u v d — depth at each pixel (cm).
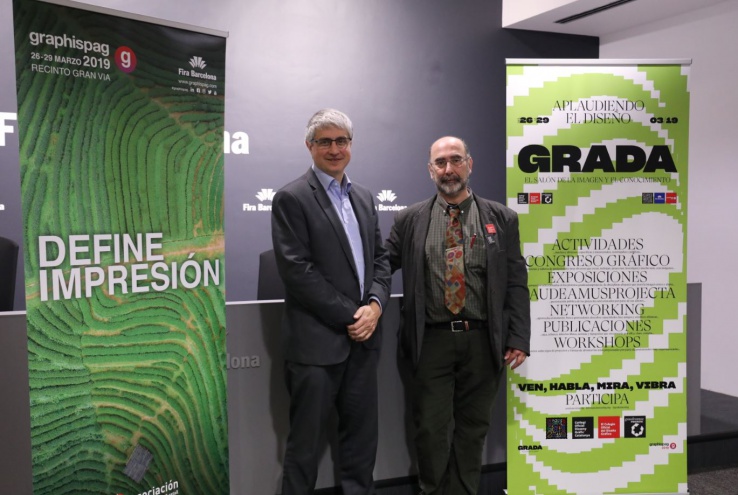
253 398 233
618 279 259
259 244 404
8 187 341
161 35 180
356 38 412
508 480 262
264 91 396
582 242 258
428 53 429
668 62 254
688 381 295
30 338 161
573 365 260
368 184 425
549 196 256
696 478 289
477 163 448
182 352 193
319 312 207
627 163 256
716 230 412
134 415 183
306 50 402
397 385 252
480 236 231
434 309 232
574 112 254
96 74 168
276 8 394
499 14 443
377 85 420
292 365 215
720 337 413
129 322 180
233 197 396
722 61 398
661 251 259
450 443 255
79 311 169
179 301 191
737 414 348
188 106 188
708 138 413
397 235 246
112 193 173
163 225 185
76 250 167
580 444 262
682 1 391
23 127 156
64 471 170
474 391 236
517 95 253
